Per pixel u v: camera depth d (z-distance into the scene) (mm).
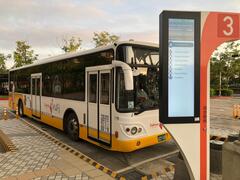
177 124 4559
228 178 4387
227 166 4414
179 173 5242
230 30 4621
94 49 7840
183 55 4527
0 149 8625
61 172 6145
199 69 4570
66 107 9523
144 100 7109
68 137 10055
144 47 7188
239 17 4641
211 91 45312
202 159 4656
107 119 7137
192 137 4605
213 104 28641
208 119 4645
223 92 46656
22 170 6309
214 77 49969
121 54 6820
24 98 14586
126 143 6625
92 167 6445
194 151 4629
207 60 4586
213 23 4562
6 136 9688
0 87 42812
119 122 6695
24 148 8242
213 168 6000
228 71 48000
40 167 6496
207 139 4648
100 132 7469
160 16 4574
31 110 13414
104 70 7266
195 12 4523
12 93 17406
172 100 4531
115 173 5969
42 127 12250
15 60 44000
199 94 4586
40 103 12117
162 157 7426
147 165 6809
